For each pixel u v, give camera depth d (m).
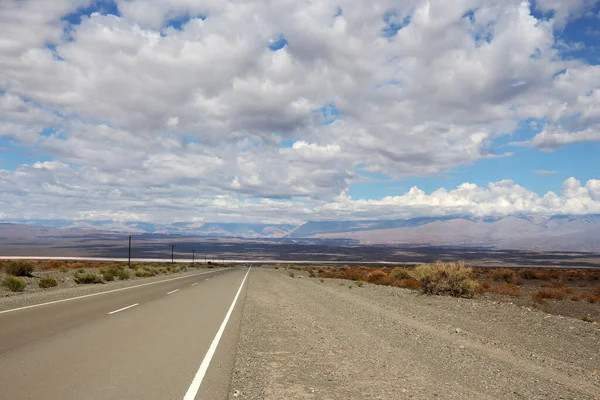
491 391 6.81
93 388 6.22
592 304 25.31
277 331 12.11
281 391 6.51
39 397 5.75
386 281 39.34
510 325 14.48
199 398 6.02
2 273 33.94
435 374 7.70
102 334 10.54
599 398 6.80
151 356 8.39
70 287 26.11
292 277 52.78
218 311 16.52
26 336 9.95
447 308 18.59
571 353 10.65
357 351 9.55
